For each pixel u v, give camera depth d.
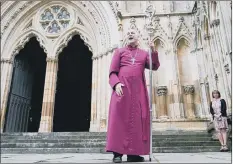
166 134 12.07
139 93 4.27
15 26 18.53
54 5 19.19
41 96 26.08
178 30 16.91
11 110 17.38
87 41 17.95
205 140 10.58
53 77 17.30
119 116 4.05
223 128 8.62
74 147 10.30
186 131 13.28
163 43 16.78
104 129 14.94
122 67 4.41
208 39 14.49
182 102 15.40
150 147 4.12
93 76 16.69
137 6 18.72
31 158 5.60
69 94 27.95
